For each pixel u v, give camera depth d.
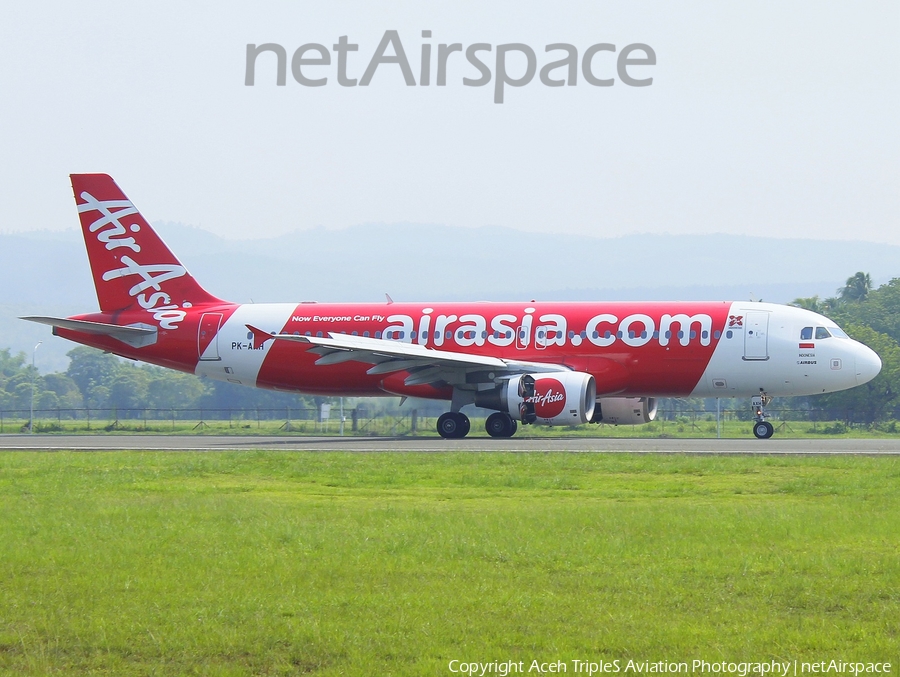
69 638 43.00
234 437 175.75
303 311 164.12
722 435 198.62
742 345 145.25
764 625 44.22
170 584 50.59
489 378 149.88
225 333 165.25
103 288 170.50
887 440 148.75
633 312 150.12
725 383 147.12
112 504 75.75
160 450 130.12
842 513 68.50
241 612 45.75
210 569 53.81
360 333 159.75
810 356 143.50
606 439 149.88
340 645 41.75
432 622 44.38
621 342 148.88
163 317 167.62
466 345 154.62
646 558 56.00
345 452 118.12
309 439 160.38
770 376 145.12
